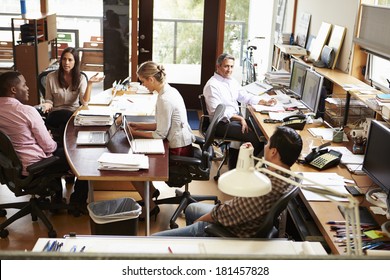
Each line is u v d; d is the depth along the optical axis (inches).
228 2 275.6
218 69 190.4
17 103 144.3
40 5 301.7
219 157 198.4
